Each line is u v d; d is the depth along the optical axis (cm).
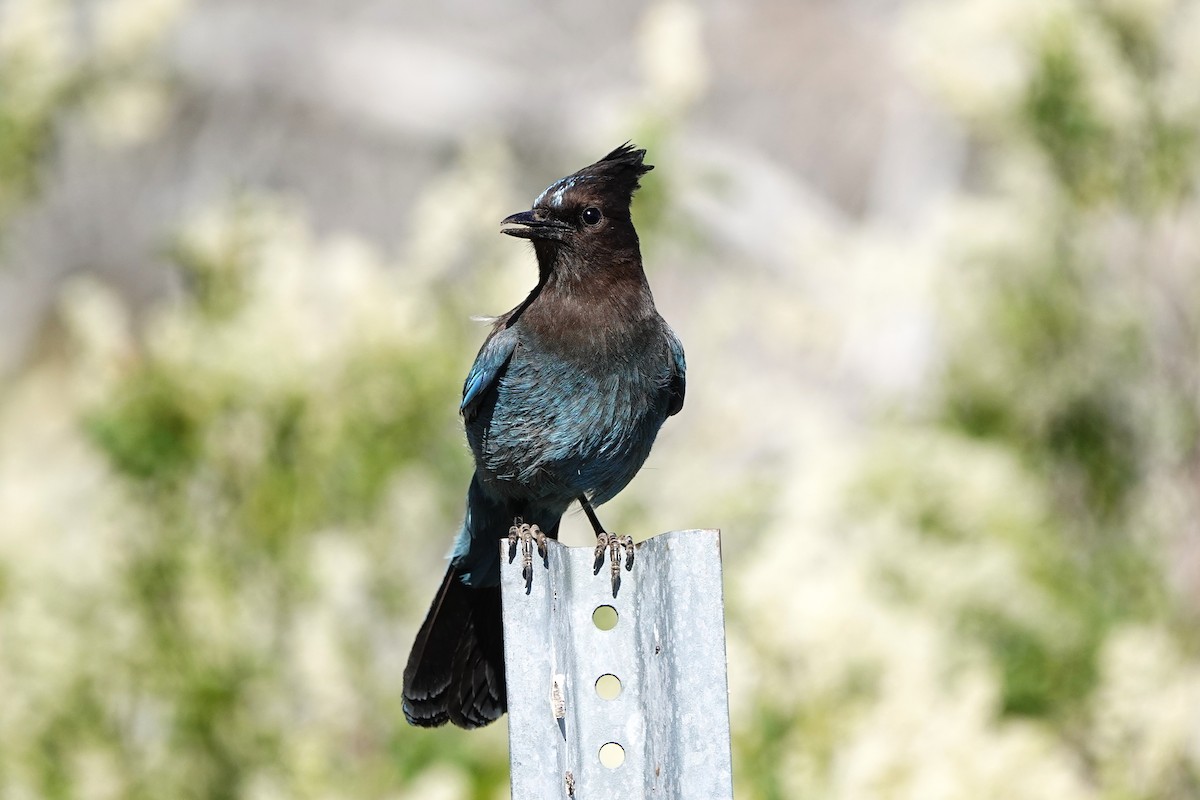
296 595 1231
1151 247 1430
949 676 1149
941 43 1410
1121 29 1411
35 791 1148
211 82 2673
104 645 1188
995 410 1421
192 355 1227
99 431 1218
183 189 2647
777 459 1468
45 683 1168
